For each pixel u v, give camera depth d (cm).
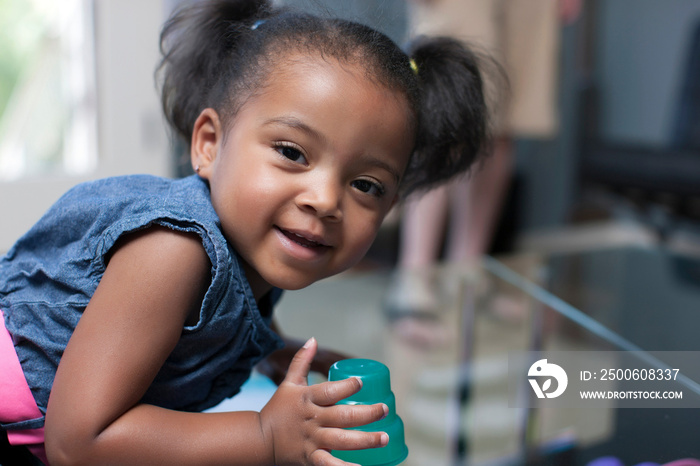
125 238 66
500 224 278
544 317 129
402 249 222
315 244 69
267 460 65
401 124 71
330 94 67
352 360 75
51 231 76
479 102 89
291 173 67
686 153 247
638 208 264
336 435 63
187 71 89
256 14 84
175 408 78
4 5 180
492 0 177
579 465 83
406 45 85
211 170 75
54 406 62
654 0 337
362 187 70
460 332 133
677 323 142
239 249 70
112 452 62
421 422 103
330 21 75
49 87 184
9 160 186
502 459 90
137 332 63
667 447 79
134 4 179
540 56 198
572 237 285
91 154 182
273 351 89
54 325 71
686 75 259
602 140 281
